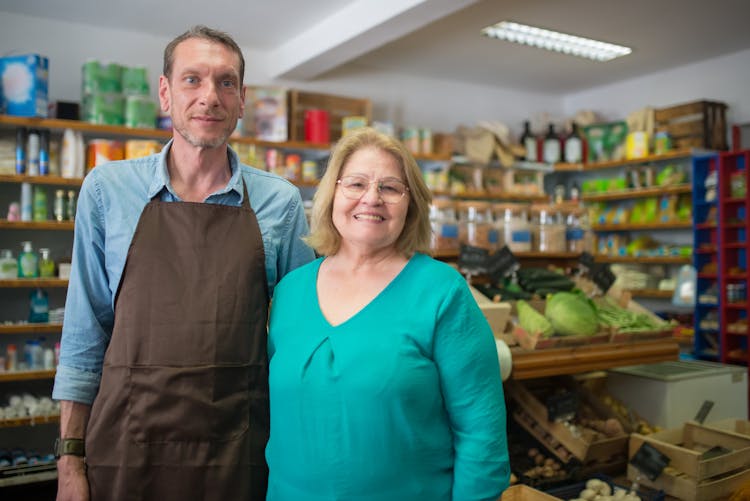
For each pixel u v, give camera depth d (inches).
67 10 177.9
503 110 281.7
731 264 217.6
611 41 217.6
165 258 60.2
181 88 59.2
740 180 211.8
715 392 135.2
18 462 156.3
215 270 60.6
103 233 62.1
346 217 56.3
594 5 185.2
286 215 66.8
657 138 238.5
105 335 63.0
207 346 58.7
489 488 52.6
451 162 236.1
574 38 214.2
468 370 53.2
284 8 177.0
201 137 59.7
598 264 142.3
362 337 52.6
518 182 261.7
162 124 178.5
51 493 153.3
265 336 62.7
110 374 58.7
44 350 166.6
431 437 52.9
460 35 210.2
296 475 53.6
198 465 57.8
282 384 54.9
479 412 53.3
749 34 212.4
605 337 114.3
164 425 57.5
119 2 171.9
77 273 61.6
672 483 100.0
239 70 62.0
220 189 63.9
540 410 111.1
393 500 50.8
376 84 246.7
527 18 195.0
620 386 135.9
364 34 172.4
